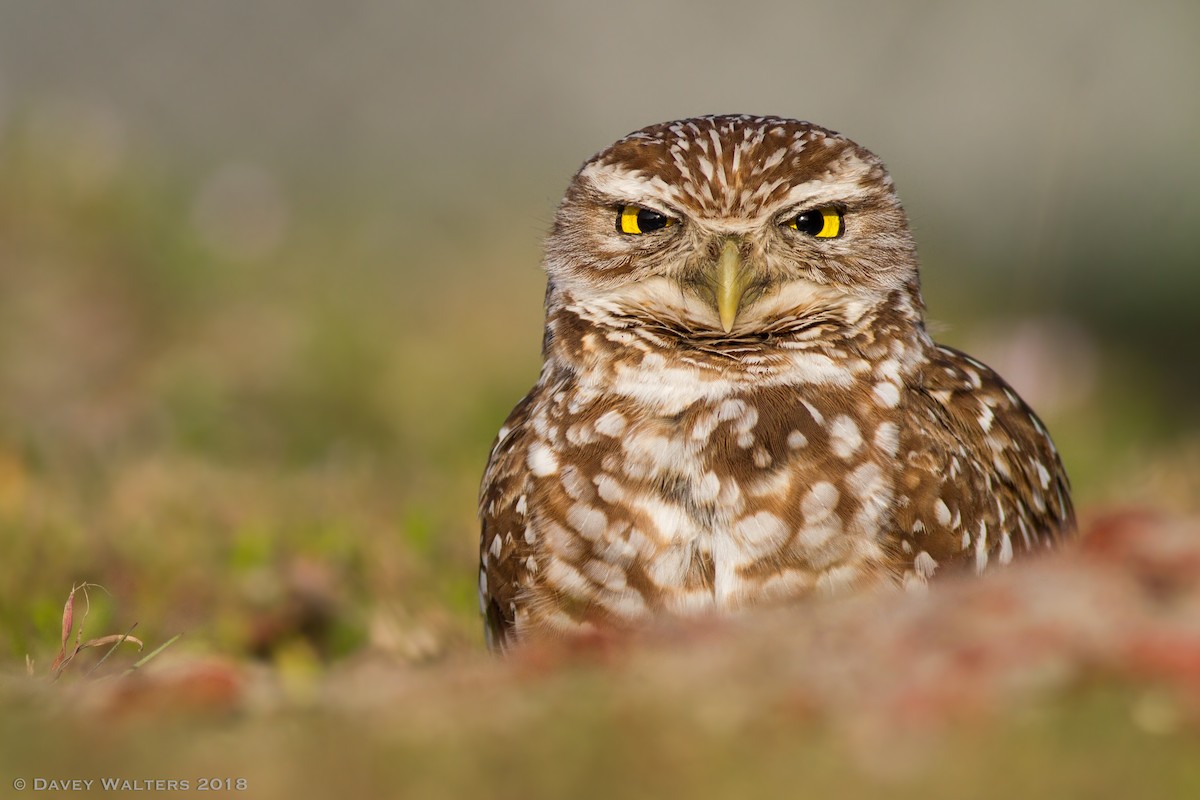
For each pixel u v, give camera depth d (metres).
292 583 10.81
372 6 35.09
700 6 35.09
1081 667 5.81
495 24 35.34
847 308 8.92
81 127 23.33
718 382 8.63
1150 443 17.64
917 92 32.53
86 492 12.64
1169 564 6.45
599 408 8.71
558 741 5.82
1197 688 5.66
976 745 5.52
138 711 6.59
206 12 34.44
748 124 9.35
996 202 29.56
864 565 8.28
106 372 18.39
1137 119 28.38
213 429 16.39
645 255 8.91
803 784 5.45
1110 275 25.80
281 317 19.62
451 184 30.84
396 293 22.25
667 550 8.34
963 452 8.68
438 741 5.93
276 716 6.42
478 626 10.66
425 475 14.50
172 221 21.64
